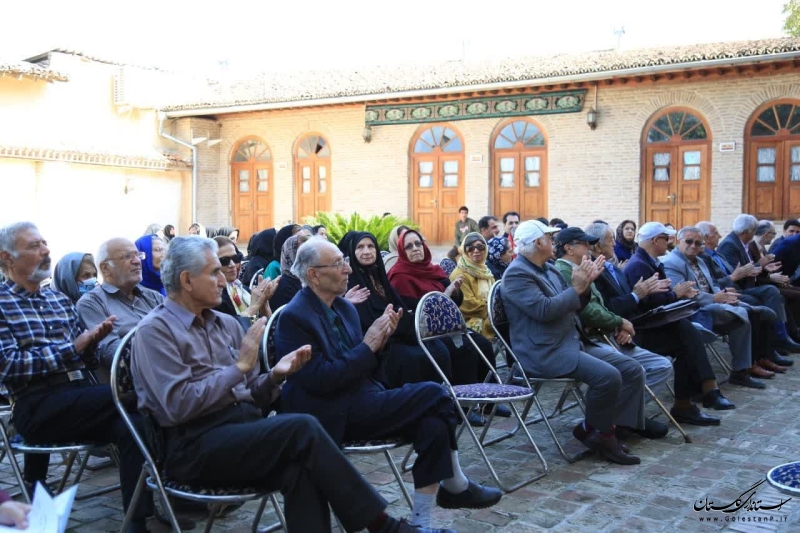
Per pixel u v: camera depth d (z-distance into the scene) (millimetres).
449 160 19078
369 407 3754
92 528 4094
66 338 4223
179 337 3373
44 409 3879
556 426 6129
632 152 17141
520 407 6734
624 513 4266
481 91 18328
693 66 15547
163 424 3309
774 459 5250
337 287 3963
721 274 8508
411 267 6551
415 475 3715
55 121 19641
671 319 5969
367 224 11664
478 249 7004
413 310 6340
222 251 5344
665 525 4094
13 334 4016
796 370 8289
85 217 19516
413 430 3744
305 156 20938
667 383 7441
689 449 5492
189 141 21531
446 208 19156
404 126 19453
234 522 4215
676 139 16828
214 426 3322
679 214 16859
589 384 5172
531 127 18188
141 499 3801
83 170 19469
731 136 16219
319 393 3760
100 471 5133
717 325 7535
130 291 4688
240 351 3363
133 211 20641
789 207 15859
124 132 21156
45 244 4156
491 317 5418
